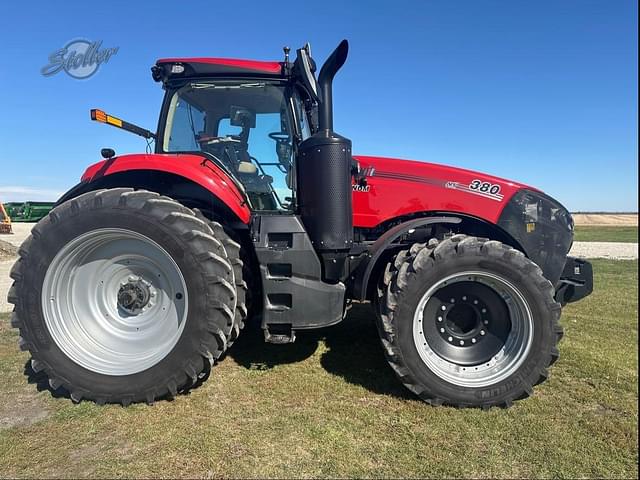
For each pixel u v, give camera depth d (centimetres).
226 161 333
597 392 287
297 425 246
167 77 331
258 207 328
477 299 283
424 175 336
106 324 294
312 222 296
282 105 331
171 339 279
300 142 327
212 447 226
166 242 271
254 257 326
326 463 213
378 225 343
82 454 222
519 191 328
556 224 327
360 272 308
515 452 222
